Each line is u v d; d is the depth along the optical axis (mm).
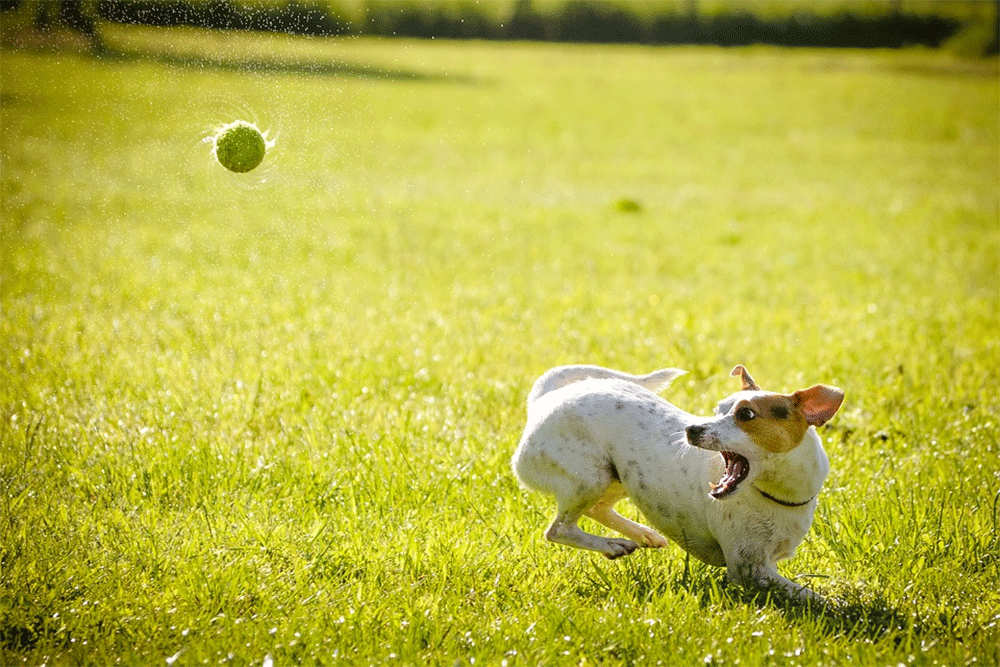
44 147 23859
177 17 33531
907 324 10812
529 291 12734
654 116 37906
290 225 17375
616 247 16719
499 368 8898
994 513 5809
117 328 9922
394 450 6766
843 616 5008
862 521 5855
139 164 22562
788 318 11242
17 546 5422
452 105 37281
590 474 5500
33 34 35156
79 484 6266
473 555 5496
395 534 5734
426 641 4785
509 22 65812
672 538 5574
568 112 38000
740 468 5008
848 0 70625
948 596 5172
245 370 8500
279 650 4598
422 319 10719
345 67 42094
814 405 5023
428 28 64312
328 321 10469
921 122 36719
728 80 48250
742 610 4953
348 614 4895
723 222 19547
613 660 4645
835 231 18625
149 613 4867
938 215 20359
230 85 31062
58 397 7824
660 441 5441
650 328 10539
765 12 66938
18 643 4637
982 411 7727
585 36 66125
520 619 4926
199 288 12172
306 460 6621
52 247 14211
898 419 7566
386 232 17078
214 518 5871
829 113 38906
